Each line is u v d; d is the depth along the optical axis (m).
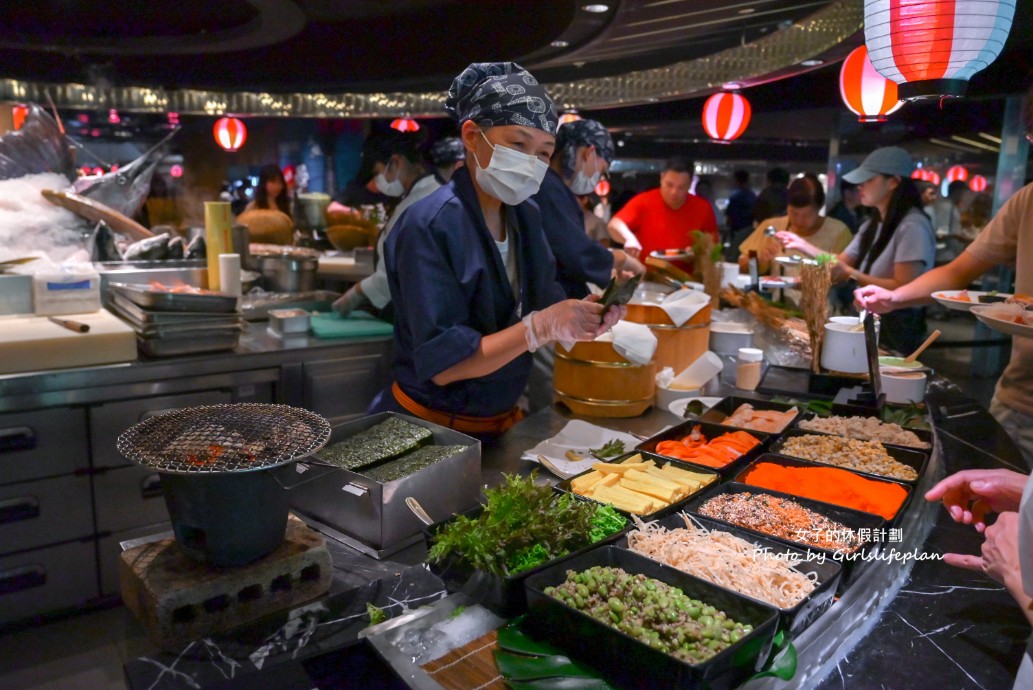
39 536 2.90
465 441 1.72
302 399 3.46
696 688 0.98
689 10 4.32
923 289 2.92
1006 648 1.27
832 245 5.13
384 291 3.54
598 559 1.31
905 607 1.39
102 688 2.63
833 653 1.21
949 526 1.74
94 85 6.95
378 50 6.60
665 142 11.02
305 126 10.15
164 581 1.21
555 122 1.83
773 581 1.25
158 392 3.07
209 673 1.11
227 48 6.26
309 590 1.32
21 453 2.81
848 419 2.30
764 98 8.74
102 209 3.57
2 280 3.10
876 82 3.87
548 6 5.12
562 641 1.13
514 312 2.10
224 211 3.57
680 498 1.66
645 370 2.47
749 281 4.30
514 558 1.31
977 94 6.12
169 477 1.22
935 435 2.28
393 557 1.47
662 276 3.75
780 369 3.03
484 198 2.00
